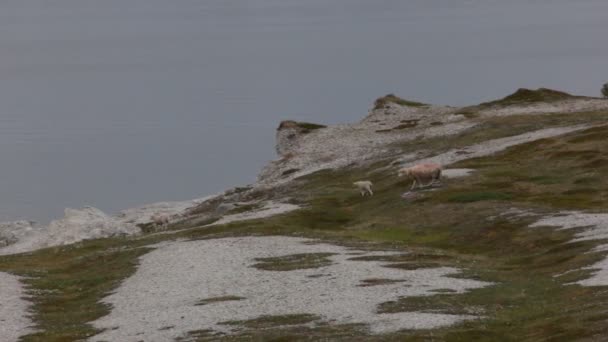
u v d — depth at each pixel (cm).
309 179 16600
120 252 11212
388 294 7344
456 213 11375
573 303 6400
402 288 7556
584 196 11381
